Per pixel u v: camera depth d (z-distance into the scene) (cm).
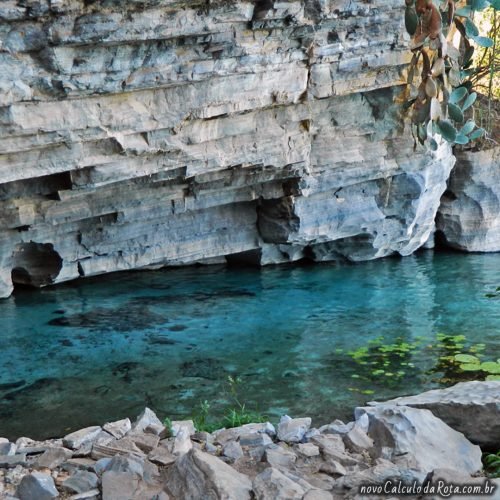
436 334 858
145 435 393
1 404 659
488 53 1441
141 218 1123
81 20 740
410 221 1310
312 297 1078
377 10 957
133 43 793
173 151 945
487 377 652
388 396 654
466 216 1412
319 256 1345
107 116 846
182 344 845
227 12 819
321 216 1245
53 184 959
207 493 290
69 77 782
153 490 315
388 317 951
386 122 1145
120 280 1192
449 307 997
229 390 682
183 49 839
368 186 1258
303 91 1000
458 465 354
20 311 1008
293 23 883
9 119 771
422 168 1233
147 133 903
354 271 1271
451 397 422
